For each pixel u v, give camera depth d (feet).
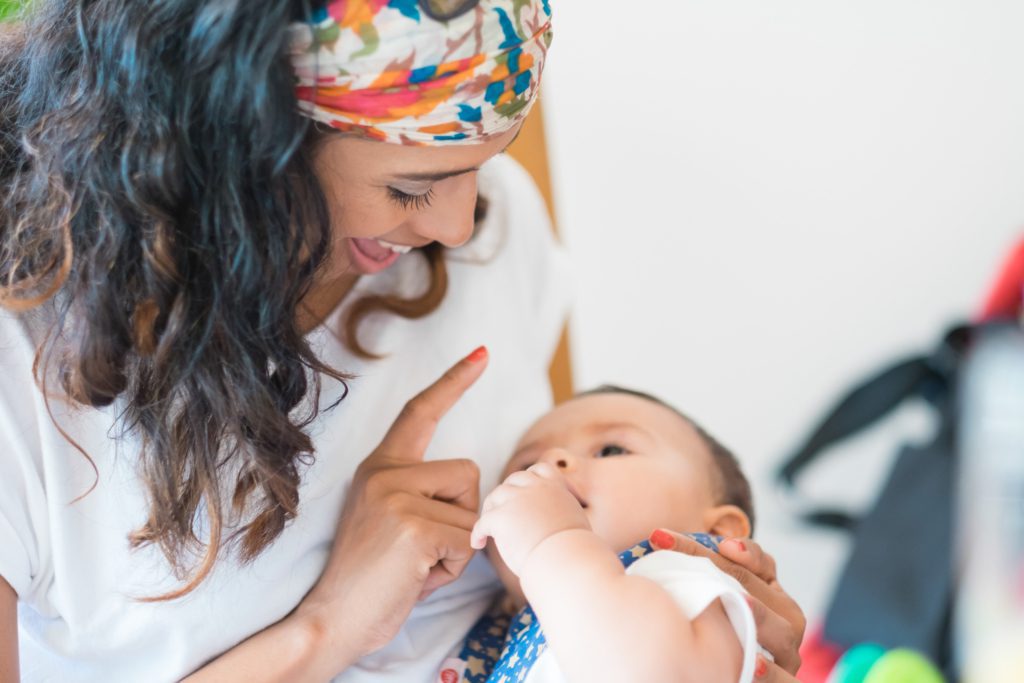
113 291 2.79
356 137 2.65
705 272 7.59
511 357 4.22
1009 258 6.82
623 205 7.62
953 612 6.28
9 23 3.21
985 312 6.92
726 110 7.35
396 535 3.31
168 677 3.36
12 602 3.16
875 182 7.23
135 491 3.19
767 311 7.54
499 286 4.25
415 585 3.30
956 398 6.79
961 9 6.88
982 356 6.74
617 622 2.76
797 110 7.26
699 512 3.83
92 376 2.87
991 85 6.93
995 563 6.31
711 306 7.62
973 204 7.11
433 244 3.90
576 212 7.73
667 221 7.58
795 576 7.27
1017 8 6.78
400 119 2.59
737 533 3.84
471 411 3.99
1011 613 6.17
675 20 7.30
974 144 7.04
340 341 3.69
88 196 2.76
